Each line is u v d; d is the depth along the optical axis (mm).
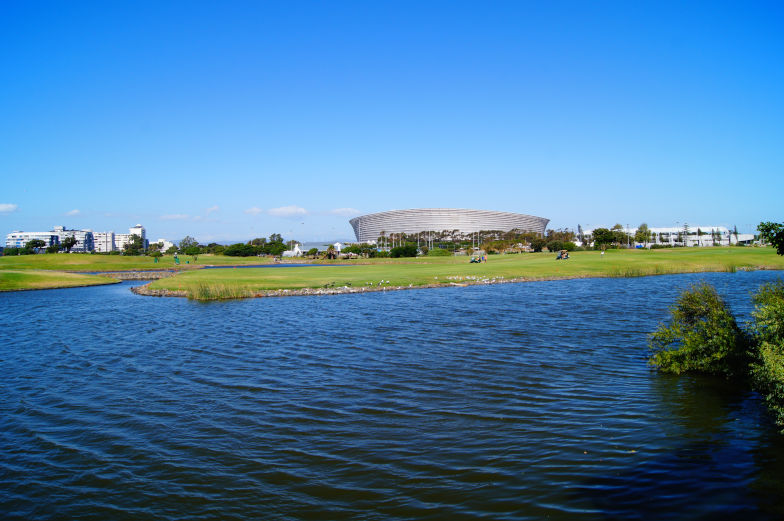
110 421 14766
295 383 18078
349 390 17141
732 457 11516
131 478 11391
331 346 23969
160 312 37000
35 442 13391
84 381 18766
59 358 22547
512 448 12367
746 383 16516
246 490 10766
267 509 10031
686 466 11188
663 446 12211
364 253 157375
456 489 10555
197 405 15984
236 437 13461
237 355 22531
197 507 10180
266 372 19609
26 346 25266
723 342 17172
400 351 22562
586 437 12875
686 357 18062
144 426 14336
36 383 18609
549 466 11398
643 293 42438
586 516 9438
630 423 13688
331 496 10438
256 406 15789
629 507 9664
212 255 180375
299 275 62656
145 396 16938
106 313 37125
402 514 9703
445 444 12703
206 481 11188
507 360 20547
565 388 16797
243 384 18094
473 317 31344
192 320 32688
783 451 11711
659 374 18172
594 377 17969
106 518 9891
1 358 22641
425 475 11172
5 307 42188
